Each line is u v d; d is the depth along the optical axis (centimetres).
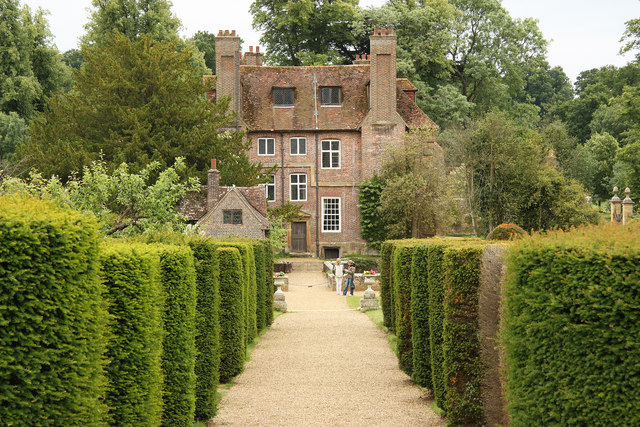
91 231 523
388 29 4781
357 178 4856
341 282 3569
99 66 3434
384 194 4397
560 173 4194
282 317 2602
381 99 4769
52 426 475
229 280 1338
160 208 1958
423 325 1180
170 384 838
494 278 760
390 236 4500
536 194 3994
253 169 3797
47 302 469
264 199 3778
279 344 1852
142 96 3381
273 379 1348
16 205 506
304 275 4369
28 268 460
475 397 889
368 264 4338
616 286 480
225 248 1370
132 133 3180
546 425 544
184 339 855
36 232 467
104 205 1981
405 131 4788
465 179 4241
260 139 4850
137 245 756
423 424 968
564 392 516
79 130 3428
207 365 1007
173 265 846
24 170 3028
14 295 455
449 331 912
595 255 499
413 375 1245
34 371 457
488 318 761
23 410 454
